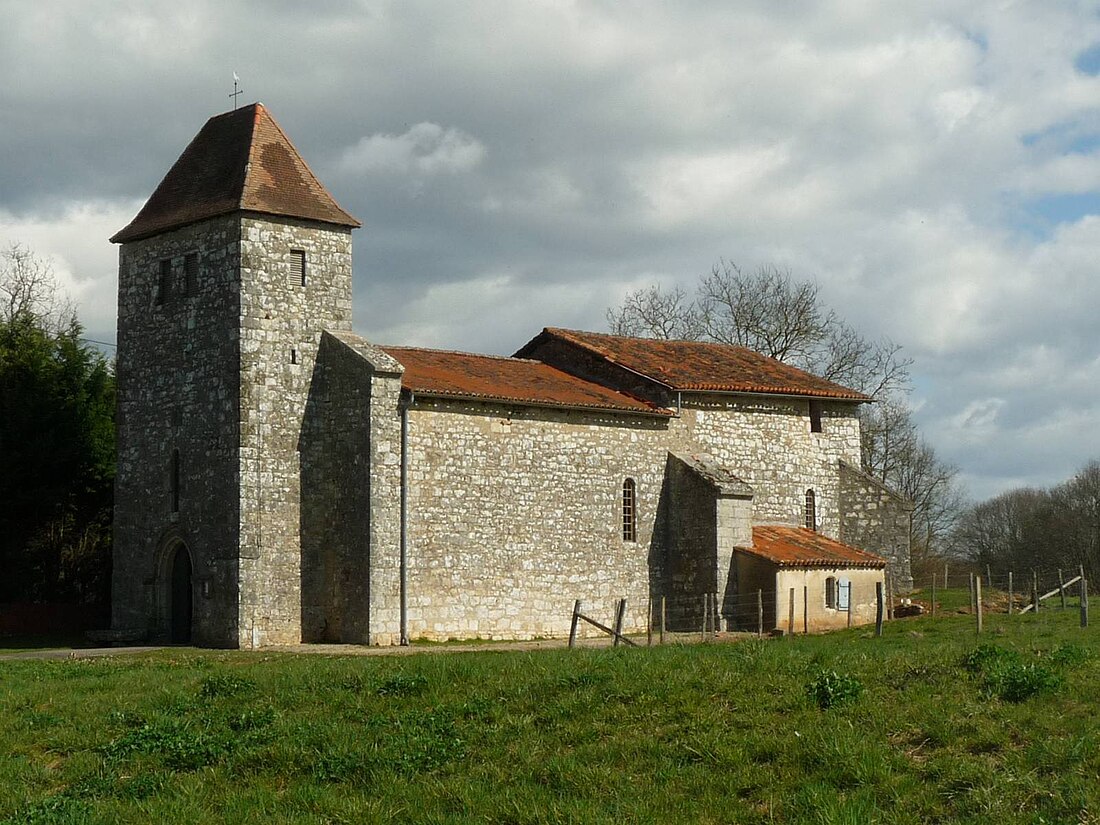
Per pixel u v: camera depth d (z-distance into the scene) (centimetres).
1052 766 1836
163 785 2078
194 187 4522
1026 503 10256
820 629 4747
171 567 4497
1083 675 2216
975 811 1748
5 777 2178
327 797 1950
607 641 4378
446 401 4394
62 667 3347
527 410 4594
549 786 1964
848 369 7694
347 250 4491
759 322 7594
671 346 5531
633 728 2141
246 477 4212
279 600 4241
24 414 5081
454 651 3794
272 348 4303
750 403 5212
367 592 4178
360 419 4250
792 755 1961
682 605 4872
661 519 4925
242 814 1906
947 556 10400
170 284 4522
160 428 4503
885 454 8112
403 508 4253
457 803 1906
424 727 2234
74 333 5441
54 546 5312
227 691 2595
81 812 1934
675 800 1866
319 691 2525
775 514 5234
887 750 1941
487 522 4456
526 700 2309
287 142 4550
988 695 2117
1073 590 7681
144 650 4141
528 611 4531
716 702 2208
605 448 4797
